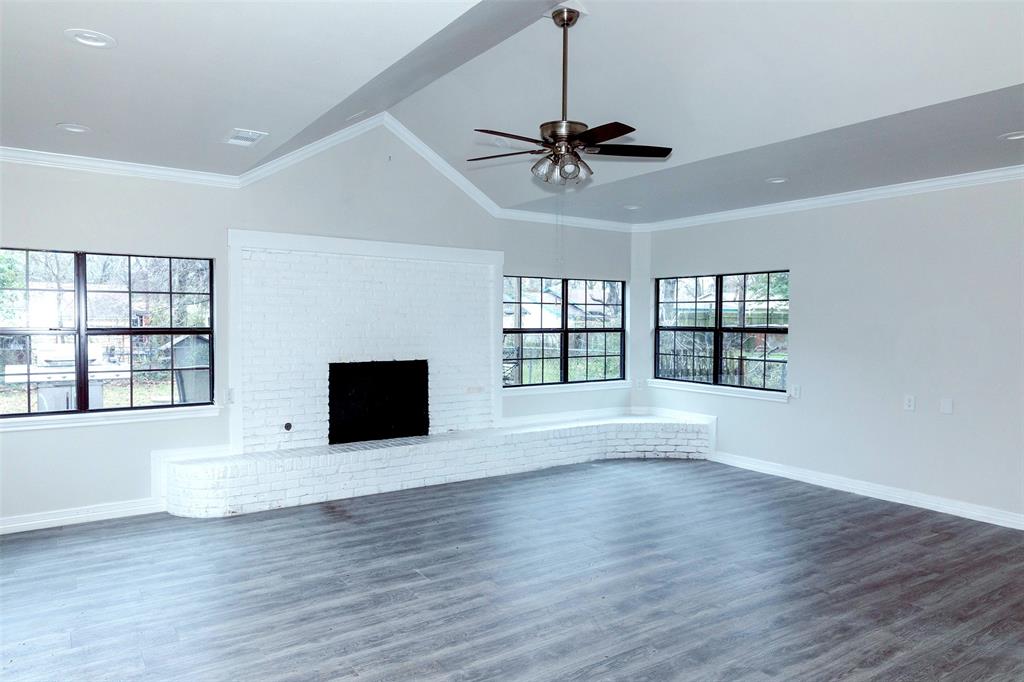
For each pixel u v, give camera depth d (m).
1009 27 2.88
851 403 5.84
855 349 5.80
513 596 3.64
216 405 5.31
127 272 5.04
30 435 4.64
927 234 5.30
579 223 7.45
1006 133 3.95
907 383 5.45
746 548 4.40
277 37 2.59
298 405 5.72
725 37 3.63
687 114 4.34
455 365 6.64
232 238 5.34
